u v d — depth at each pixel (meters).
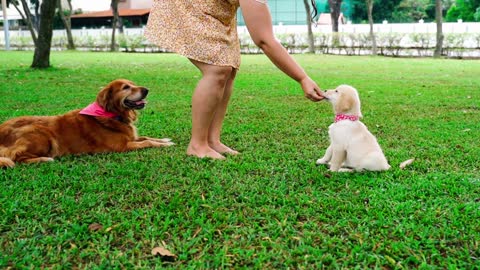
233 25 4.40
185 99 8.32
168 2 4.31
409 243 2.66
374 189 3.53
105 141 4.65
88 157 4.48
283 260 2.49
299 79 4.05
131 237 2.73
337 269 2.40
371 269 2.42
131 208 3.19
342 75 13.34
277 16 42.47
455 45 25.16
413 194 3.41
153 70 14.31
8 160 4.12
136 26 45.22
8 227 2.88
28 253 2.55
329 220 3.00
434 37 25.95
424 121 6.35
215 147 4.71
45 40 14.68
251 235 2.76
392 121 6.37
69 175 3.88
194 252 2.58
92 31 39.00
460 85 10.62
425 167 4.12
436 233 2.78
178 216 3.02
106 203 3.28
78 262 2.49
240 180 3.76
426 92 9.41
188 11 4.21
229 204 3.24
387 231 2.82
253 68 15.59
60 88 9.73
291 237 2.74
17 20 48.81
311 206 3.21
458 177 3.83
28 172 3.95
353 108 3.91
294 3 42.25
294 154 4.59
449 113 6.96
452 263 2.46
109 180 3.71
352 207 3.17
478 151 4.66
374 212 3.09
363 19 43.53
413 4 43.34
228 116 6.71
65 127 4.55
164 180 3.73
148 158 4.42
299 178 3.82
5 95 8.59
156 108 7.32
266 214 3.07
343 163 4.07
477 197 3.39
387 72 14.39
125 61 18.91
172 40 4.26
